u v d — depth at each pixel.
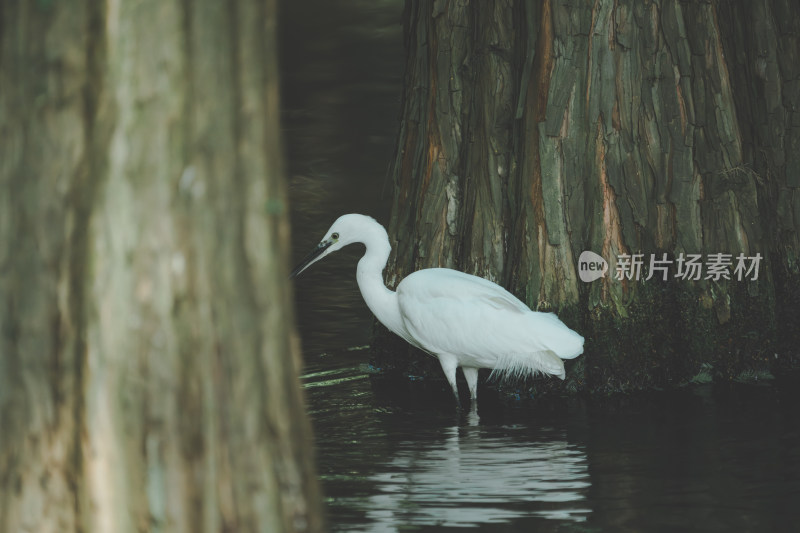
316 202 22.34
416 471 9.63
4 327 4.79
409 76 14.32
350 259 20.02
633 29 12.70
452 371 12.49
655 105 12.90
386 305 12.99
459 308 12.21
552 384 12.91
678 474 9.30
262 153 4.86
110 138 4.60
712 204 13.16
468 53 13.56
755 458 9.74
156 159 4.59
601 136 12.72
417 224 13.92
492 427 11.36
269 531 4.89
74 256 4.69
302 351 15.03
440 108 13.66
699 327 13.09
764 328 13.34
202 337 4.70
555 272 12.78
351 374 14.09
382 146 26.33
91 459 4.73
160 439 4.69
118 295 4.63
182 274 4.64
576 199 12.75
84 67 4.62
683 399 12.33
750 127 13.87
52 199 4.68
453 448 10.46
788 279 13.92
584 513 8.27
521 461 9.91
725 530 7.79
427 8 13.82
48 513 4.82
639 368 12.81
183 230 4.63
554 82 12.63
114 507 4.74
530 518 8.16
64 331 4.72
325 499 8.79
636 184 12.77
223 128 4.69
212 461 4.76
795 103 13.99
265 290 4.89
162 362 4.66
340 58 34.00
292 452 5.02
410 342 13.09
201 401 4.71
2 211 4.76
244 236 4.80
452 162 13.70
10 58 4.70
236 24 4.72
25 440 4.81
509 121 13.41
